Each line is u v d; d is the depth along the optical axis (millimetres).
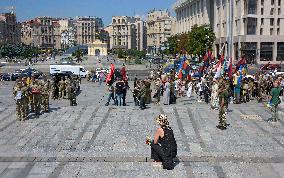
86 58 144000
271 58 88438
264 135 16750
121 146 15000
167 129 12547
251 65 83125
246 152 14109
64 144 15312
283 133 17125
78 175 11906
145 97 23094
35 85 21234
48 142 15602
